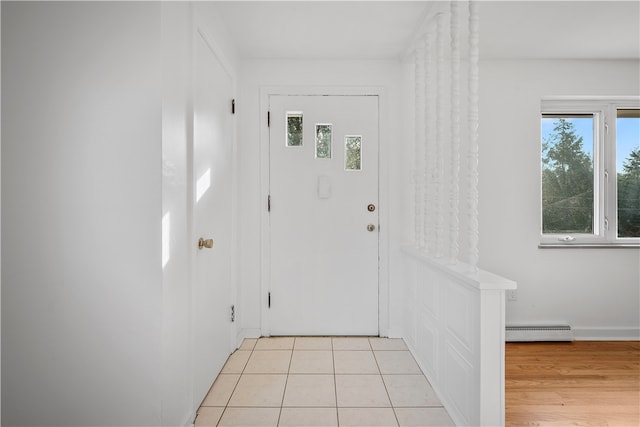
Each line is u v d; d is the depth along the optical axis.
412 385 2.27
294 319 3.08
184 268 1.75
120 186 1.50
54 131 1.50
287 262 3.07
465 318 1.79
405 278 2.94
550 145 3.29
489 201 3.15
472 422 1.70
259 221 3.05
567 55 3.04
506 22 2.46
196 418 1.91
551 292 3.16
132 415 1.51
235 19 2.41
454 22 2.06
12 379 1.53
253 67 3.04
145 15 1.49
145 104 1.49
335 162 3.06
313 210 3.06
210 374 2.21
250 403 2.06
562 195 3.27
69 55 1.50
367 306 3.07
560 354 2.83
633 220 3.25
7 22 1.50
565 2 2.21
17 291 1.52
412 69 2.99
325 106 3.05
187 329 1.81
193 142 1.85
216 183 2.31
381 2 2.21
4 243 1.52
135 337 1.51
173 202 1.62
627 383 2.36
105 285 1.51
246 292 3.06
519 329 3.08
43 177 1.50
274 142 3.05
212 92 2.22
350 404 2.06
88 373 1.51
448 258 2.26
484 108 3.14
